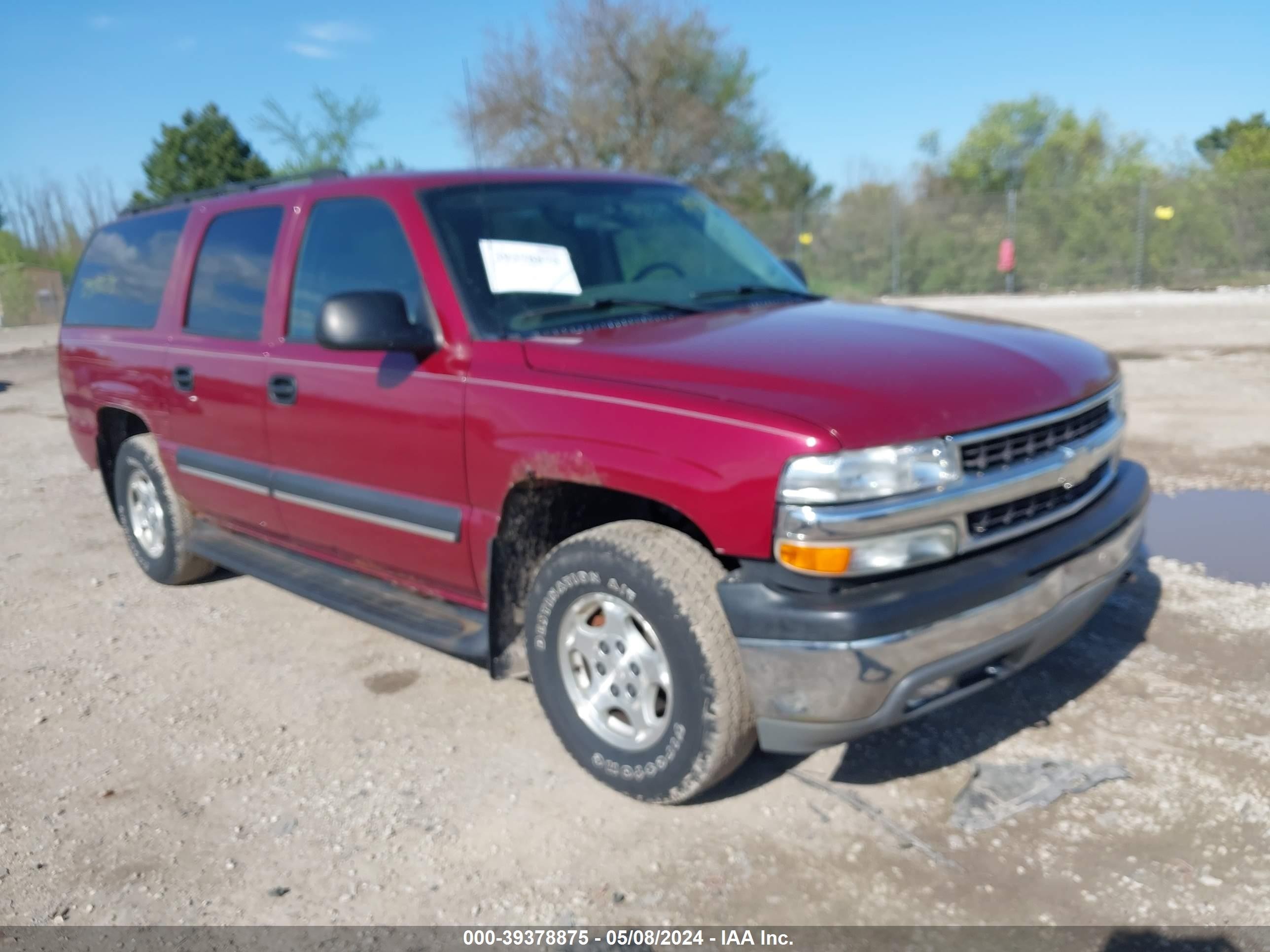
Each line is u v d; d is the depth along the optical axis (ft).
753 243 15.16
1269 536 17.62
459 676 14.03
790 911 8.94
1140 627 14.14
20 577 19.20
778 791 10.75
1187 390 31.07
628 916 9.00
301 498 13.88
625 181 14.65
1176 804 10.11
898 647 8.79
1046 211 79.00
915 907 8.89
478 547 11.50
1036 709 12.09
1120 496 11.19
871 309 12.71
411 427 11.91
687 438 9.39
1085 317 56.18
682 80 111.14
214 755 12.16
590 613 10.75
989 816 10.10
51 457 30.81
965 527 9.31
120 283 18.31
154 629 16.25
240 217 15.42
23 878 9.98
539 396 10.55
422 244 12.10
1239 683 12.43
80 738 12.74
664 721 10.05
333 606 13.62
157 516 17.81
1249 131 120.16
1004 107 119.65
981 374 9.91
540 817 10.55
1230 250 75.00
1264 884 8.93
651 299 12.53
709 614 9.48
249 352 14.34
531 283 12.12
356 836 10.39
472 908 9.21
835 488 8.71
